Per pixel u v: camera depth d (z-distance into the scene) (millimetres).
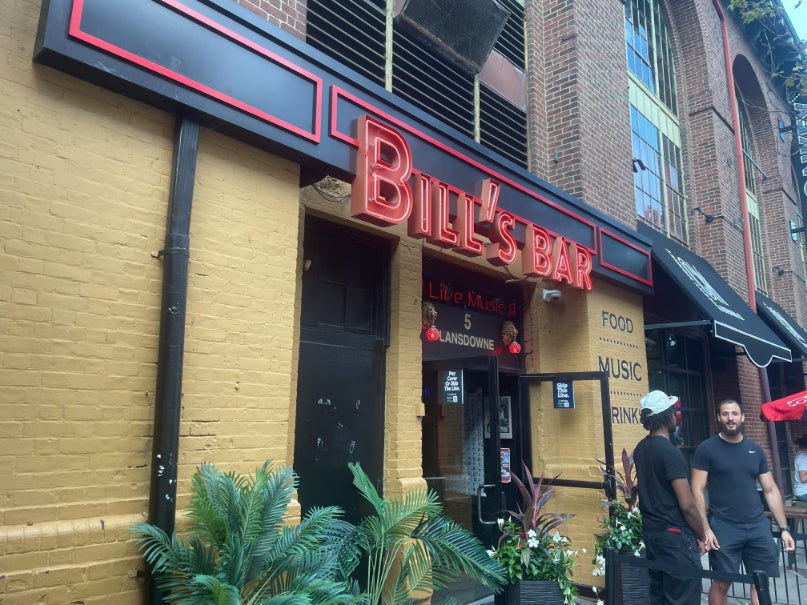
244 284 3846
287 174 4195
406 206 4555
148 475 3281
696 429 11352
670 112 11914
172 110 3570
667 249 9469
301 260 4742
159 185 3514
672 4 12430
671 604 4109
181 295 3408
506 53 7836
